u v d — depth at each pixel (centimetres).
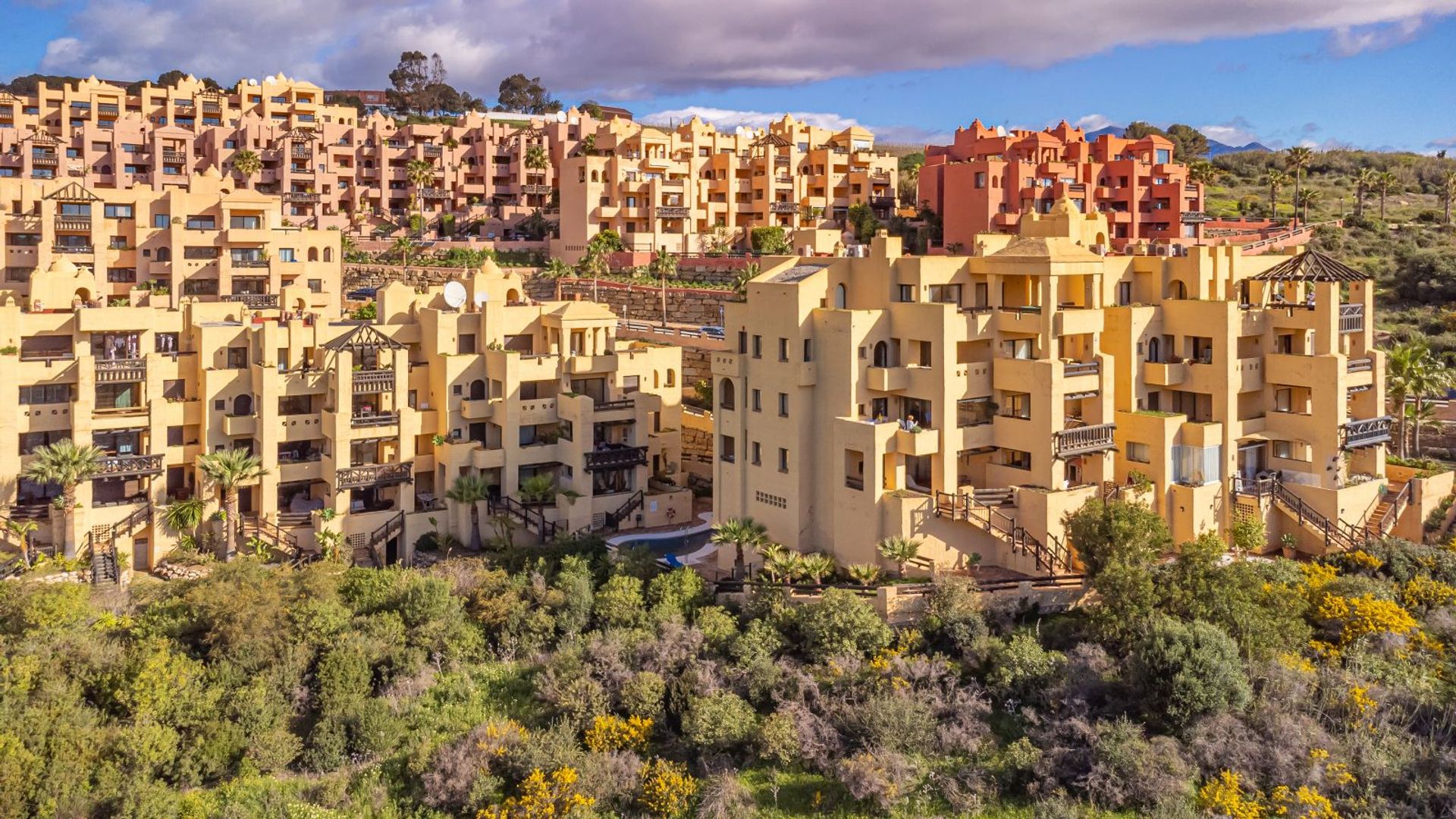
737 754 4678
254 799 4666
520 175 16888
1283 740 4275
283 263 11412
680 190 14250
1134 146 13938
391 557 7375
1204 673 4406
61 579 6400
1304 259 6481
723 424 6712
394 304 8119
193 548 6975
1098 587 5047
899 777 4338
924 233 13500
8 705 4738
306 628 5450
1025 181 12669
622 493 7712
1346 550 5878
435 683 5303
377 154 16712
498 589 5859
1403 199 16375
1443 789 3994
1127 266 6638
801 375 6097
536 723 4984
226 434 7169
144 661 5034
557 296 12925
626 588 5725
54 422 6956
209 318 7781
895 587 5297
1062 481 5812
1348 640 5003
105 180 15388
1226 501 6209
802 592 5559
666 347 8325
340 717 4972
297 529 7162
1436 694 4559
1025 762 4322
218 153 15962
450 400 7562
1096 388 5944
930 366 5909
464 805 4528
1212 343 6238
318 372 7319
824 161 15062
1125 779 4184
